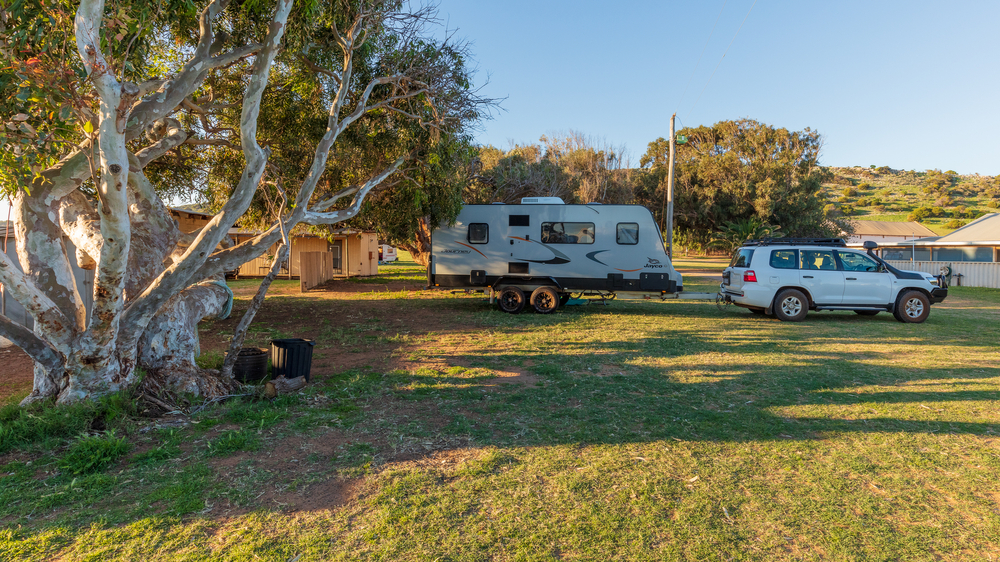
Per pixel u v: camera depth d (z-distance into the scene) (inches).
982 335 381.1
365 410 207.0
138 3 183.6
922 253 965.8
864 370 272.1
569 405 214.2
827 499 134.0
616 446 169.9
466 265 523.5
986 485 141.6
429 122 353.7
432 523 121.6
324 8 262.7
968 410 205.8
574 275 508.4
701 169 1628.9
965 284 869.8
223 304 262.7
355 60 343.6
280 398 217.0
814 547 112.7
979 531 118.8
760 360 296.4
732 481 144.4
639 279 499.5
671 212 703.1
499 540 114.8
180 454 161.5
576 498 134.4
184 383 211.2
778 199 1491.1
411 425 189.2
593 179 1035.3
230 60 220.7
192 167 432.8
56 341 182.1
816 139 1605.6
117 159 157.8
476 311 524.1
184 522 121.6
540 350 326.6
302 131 387.5
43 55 157.1
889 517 125.2
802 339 364.2
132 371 204.4
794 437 178.1
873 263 457.4
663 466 154.3
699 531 118.6
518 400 220.7
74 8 178.4
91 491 136.3
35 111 169.2
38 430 169.5
